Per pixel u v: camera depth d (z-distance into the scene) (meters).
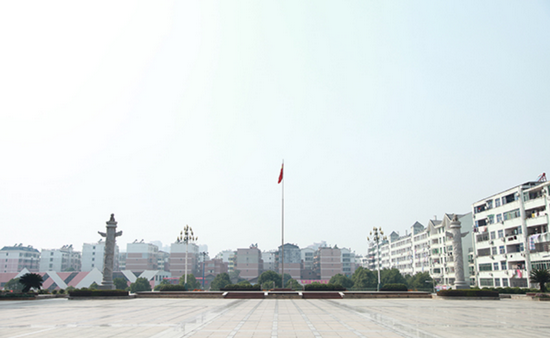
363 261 168.62
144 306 29.20
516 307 27.92
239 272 144.88
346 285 104.19
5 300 37.06
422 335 14.80
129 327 17.09
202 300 36.44
